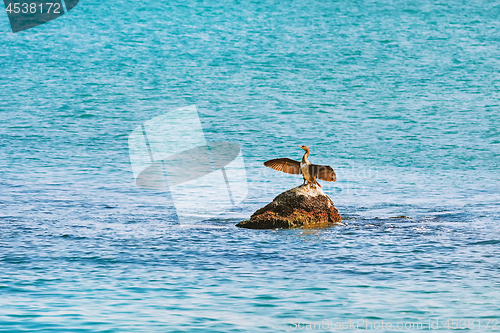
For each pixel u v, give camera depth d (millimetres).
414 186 69875
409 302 32062
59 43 193375
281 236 47781
